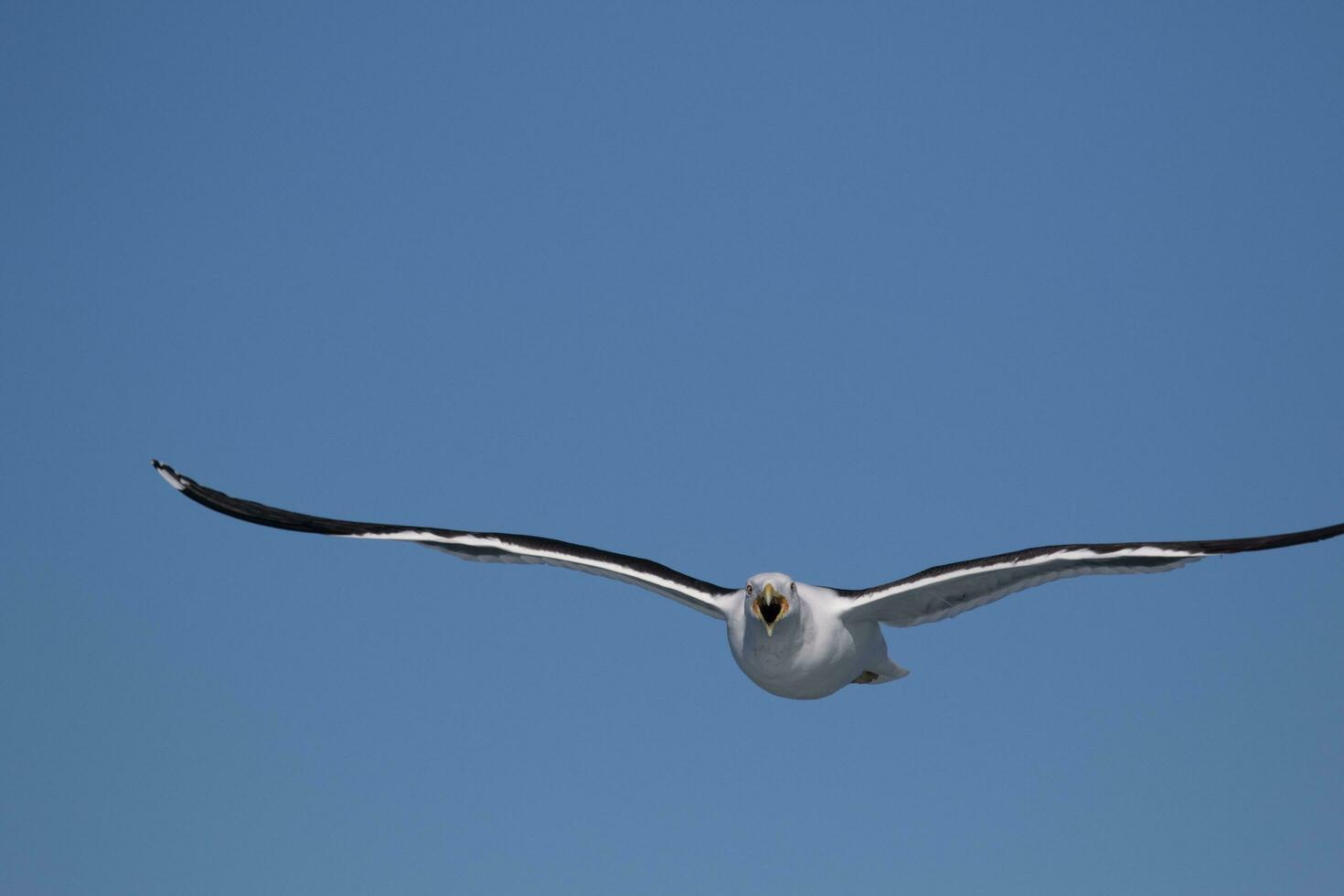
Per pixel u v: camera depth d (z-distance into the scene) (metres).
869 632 17.66
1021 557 16.22
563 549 18.27
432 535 18.66
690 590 17.69
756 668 16.97
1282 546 15.60
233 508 19.88
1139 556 15.78
